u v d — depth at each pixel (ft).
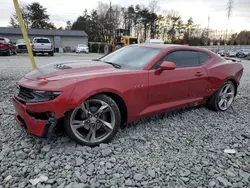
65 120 8.82
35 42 64.23
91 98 9.07
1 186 6.92
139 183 7.30
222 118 13.65
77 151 8.84
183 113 13.97
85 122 9.22
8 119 11.80
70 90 8.43
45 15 193.36
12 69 29.89
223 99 14.87
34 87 8.61
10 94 16.74
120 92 9.59
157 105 11.32
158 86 10.94
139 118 10.79
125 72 10.03
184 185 7.32
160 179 7.55
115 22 188.75
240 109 15.66
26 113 8.72
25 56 58.54
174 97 11.94
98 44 115.24
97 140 9.45
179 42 184.24
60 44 126.11
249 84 25.32
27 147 9.04
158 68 11.03
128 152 9.13
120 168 8.01
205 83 13.29
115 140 10.03
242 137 11.09
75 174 7.57
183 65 12.38
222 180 7.57
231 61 15.61
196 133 11.32
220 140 10.68
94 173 7.70
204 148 9.82
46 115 8.53
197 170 8.14
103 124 9.52
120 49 13.79
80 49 100.58
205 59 13.76
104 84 9.14
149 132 11.06
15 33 115.14
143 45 13.03
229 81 14.89
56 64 11.21
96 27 189.88
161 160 8.68
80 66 10.53
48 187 6.95
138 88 10.20
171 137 10.71
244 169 8.35
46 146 9.07
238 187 7.33
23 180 7.22
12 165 7.93
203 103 14.28
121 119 10.50
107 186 7.10
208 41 186.80
